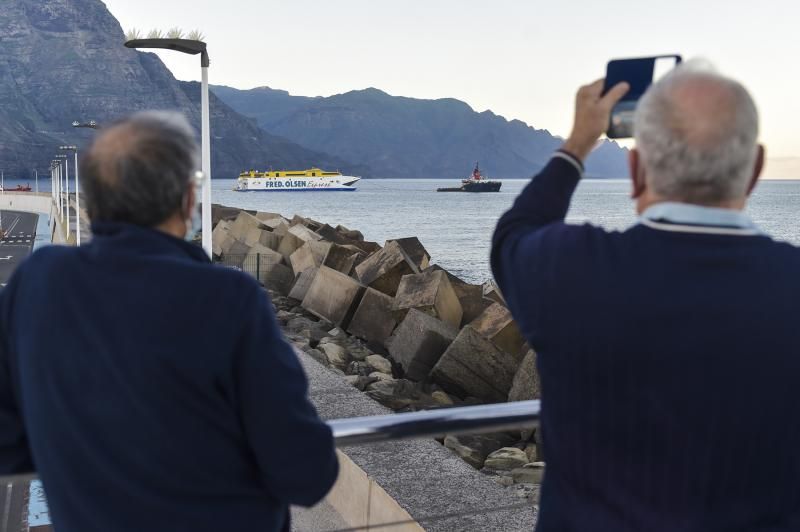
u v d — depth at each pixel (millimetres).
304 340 12531
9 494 8430
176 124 1610
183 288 1462
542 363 1463
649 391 1318
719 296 1296
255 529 1535
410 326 11859
